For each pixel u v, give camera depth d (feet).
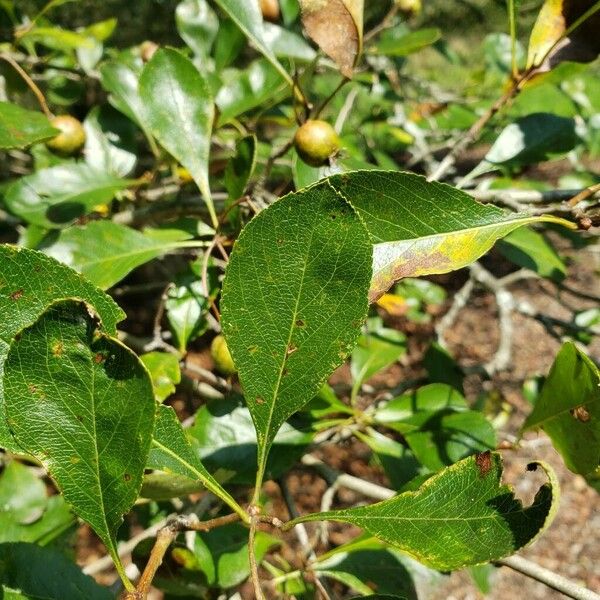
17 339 0.31
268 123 1.16
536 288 2.96
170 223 0.67
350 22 0.53
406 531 0.36
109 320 0.35
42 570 0.43
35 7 2.09
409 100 1.72
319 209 0.34
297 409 0.39
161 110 0.65
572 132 0.70
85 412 0.33
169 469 0.40
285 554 1.56
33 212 0.70
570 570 2.09
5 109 0.61
